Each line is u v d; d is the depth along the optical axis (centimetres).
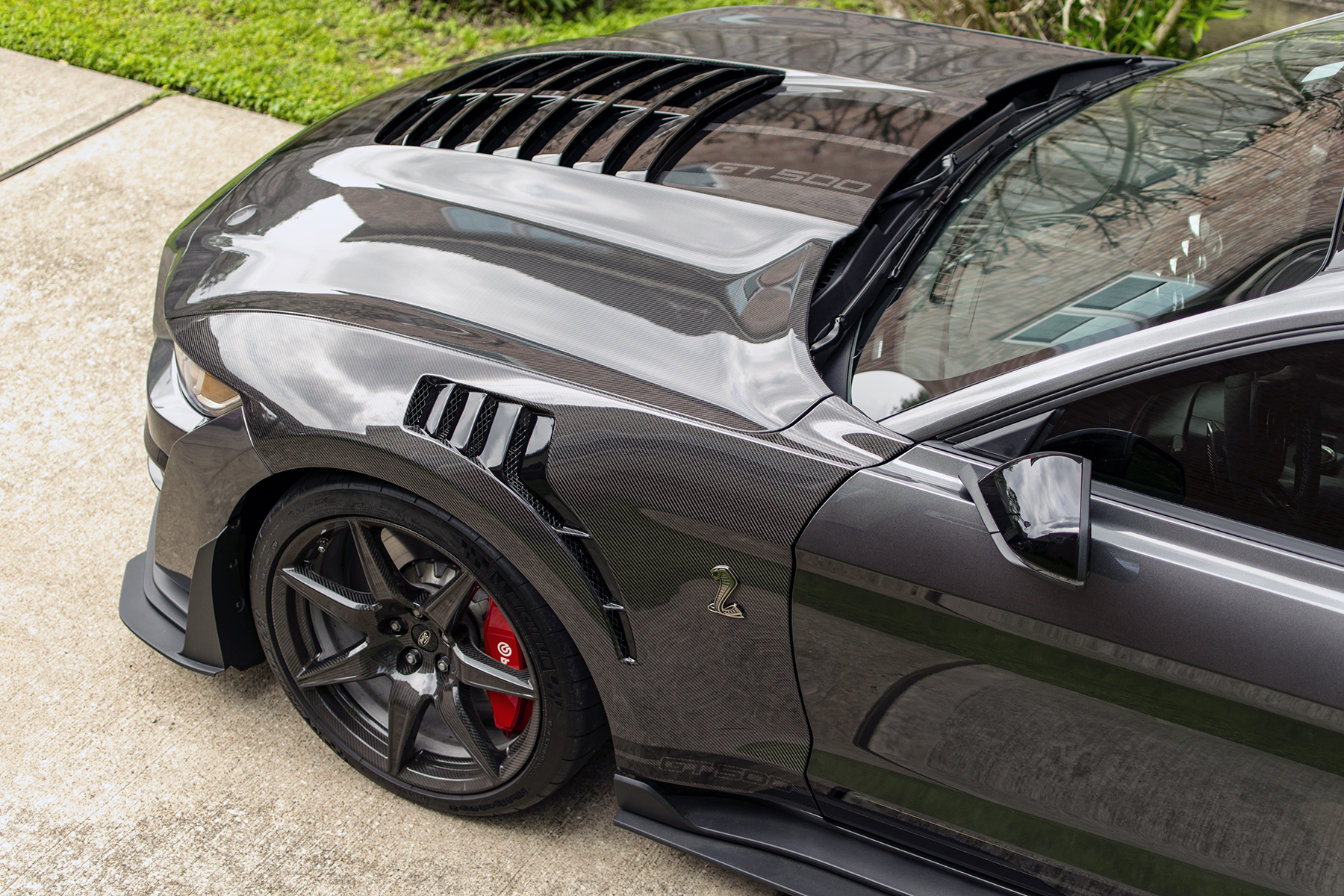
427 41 587
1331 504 152
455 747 232
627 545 181
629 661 193
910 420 170
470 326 196
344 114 285
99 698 259
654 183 221
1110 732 163
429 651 216
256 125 507
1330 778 151
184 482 218
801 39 295
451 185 233
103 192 455
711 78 258
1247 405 153
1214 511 158
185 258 238
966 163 218
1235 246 167
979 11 489
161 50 557
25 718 252
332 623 233
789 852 204
